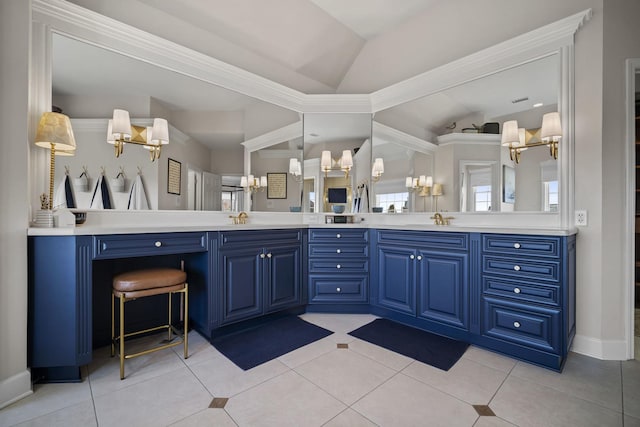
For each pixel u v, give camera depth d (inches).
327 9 109.8
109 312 83.7
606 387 62.7
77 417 52.6
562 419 52.6
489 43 97.3
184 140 95.0
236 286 90.2
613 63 76.8
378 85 127.6
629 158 76.9
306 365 72.0
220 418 52.7
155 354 77.4
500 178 93.1
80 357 62.7
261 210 114.7
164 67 90.0
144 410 54.7
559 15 84.2
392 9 110.6
